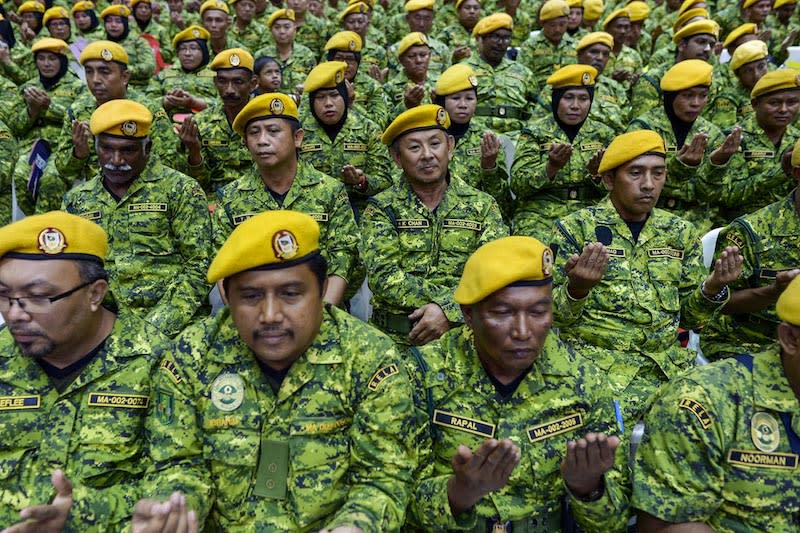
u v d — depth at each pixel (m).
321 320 1.81
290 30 7.63
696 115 4.50
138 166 3.22
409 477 1.77
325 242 3.43
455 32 8.91
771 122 4.32
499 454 1.56
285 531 1.72
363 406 1.77
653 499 1.68
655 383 2.70
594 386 1.91
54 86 6.26
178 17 10.26
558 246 2.89
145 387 1.87
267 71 5.80
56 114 5.96
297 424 1.75
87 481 1.76
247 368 1.79
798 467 1.66
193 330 1.87
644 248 2.86
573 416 1.89
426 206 3.31
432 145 3.16
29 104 5.52
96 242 1.83
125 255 3.23
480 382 1.93
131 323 1.96
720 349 3.12
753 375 1.73
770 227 2.92
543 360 1.93
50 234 1.71
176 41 7.10
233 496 1.75
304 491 1.73
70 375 1.85
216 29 8.02
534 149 4.54
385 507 1.67
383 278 3.13
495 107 6.58
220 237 3.36
